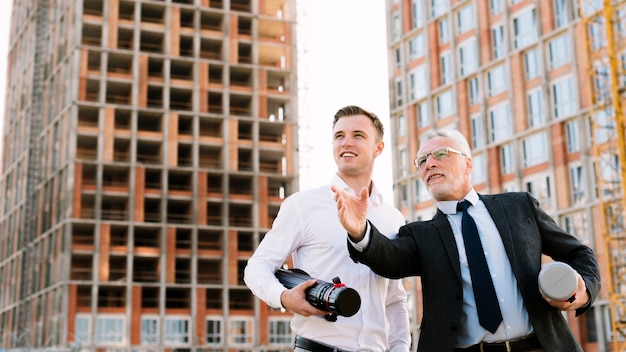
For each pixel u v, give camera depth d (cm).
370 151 488
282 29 6938
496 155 4175
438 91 4656
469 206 466
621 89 3591
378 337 469
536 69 4019
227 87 6469
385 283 484
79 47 6122
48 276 6103
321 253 471
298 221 475
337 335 456
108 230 5806
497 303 436
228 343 5903
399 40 5062
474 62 4438
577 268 449
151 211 6253
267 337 6012
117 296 5975
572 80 3812
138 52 6222
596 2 3819
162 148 6138
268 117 7081
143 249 5856
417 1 4991
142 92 6162
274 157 6675
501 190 4134
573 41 3819
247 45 6750
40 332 6019
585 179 3675
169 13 6419
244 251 6203
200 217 6078
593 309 3544
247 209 6456
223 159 6291
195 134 6238
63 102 6316
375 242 423
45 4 7244
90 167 5953
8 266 7262
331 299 390
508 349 432
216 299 6153
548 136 3869
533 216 468
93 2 6391
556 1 3966
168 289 6059
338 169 491
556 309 440
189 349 5881
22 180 7181
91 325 5588
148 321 5731
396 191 4919
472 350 435
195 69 6372
